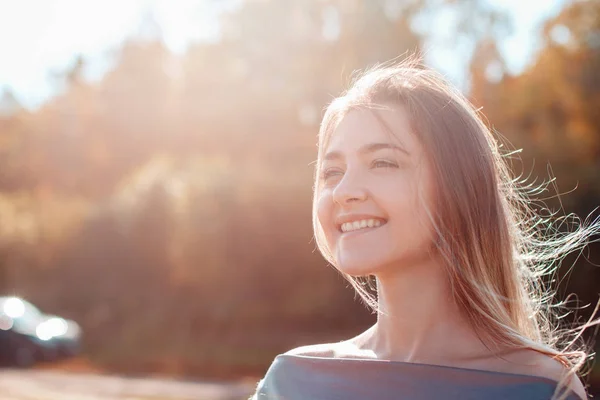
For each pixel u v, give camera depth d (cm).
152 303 2328
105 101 4350
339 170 182
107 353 2075
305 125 2823
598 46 2198
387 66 204
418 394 160
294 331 2181
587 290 1731
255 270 2214
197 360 1875
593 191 1802
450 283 173
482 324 166
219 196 2203
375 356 183
